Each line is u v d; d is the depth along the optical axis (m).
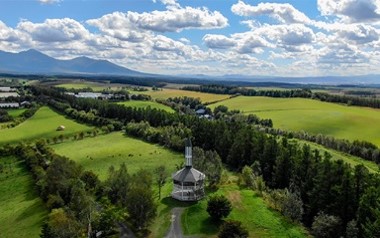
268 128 193.88
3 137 193.12
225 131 157.00
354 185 87.25
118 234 78.94
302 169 109.88
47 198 104.38
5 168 151.12
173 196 97.06
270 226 80.56
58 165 109.81
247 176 107.69
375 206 77.38
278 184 117.94
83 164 146.25
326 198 91.81
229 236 71.31
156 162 145.00
